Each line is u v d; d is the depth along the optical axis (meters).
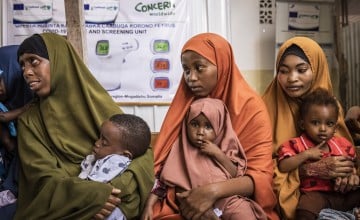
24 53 1.25
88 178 1.14
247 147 1.30
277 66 1.46
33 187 1.19
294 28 2.10
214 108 1.23
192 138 1.23
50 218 1.10
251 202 1.21
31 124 1.27
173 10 2.07
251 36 2.11
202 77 1.31
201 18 2.08
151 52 2.07
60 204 1.11
